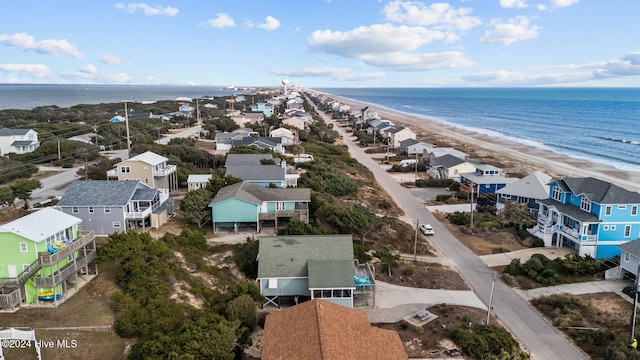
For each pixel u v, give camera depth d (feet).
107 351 85.35
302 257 119.85
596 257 151.94
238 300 102.27
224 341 84.07
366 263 129.90
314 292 111.24
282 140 354.33
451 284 132.36
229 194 162.40
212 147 333.01
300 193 169.99
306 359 71.20
